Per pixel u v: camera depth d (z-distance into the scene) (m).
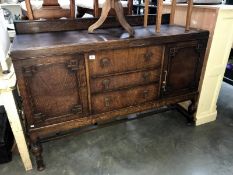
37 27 1.46
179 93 1.68
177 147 1.64
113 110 1.47
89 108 1.37
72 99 1.29
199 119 1.88
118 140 1.73
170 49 1.44
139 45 1.31
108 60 1.27
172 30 1.57
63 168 1.45
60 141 1.71
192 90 1.73
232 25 1.59
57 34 1.43
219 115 2.06
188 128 1.87
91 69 1.25
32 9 1.46
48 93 1.21
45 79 1.17
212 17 1.52
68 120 1.34
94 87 1.32
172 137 1.76
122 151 1.61
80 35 1.39
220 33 1.56
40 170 1.42
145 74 1.44
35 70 1.12
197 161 1.51
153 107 1.62
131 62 1.35
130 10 1.76
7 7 2.90
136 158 1.54
